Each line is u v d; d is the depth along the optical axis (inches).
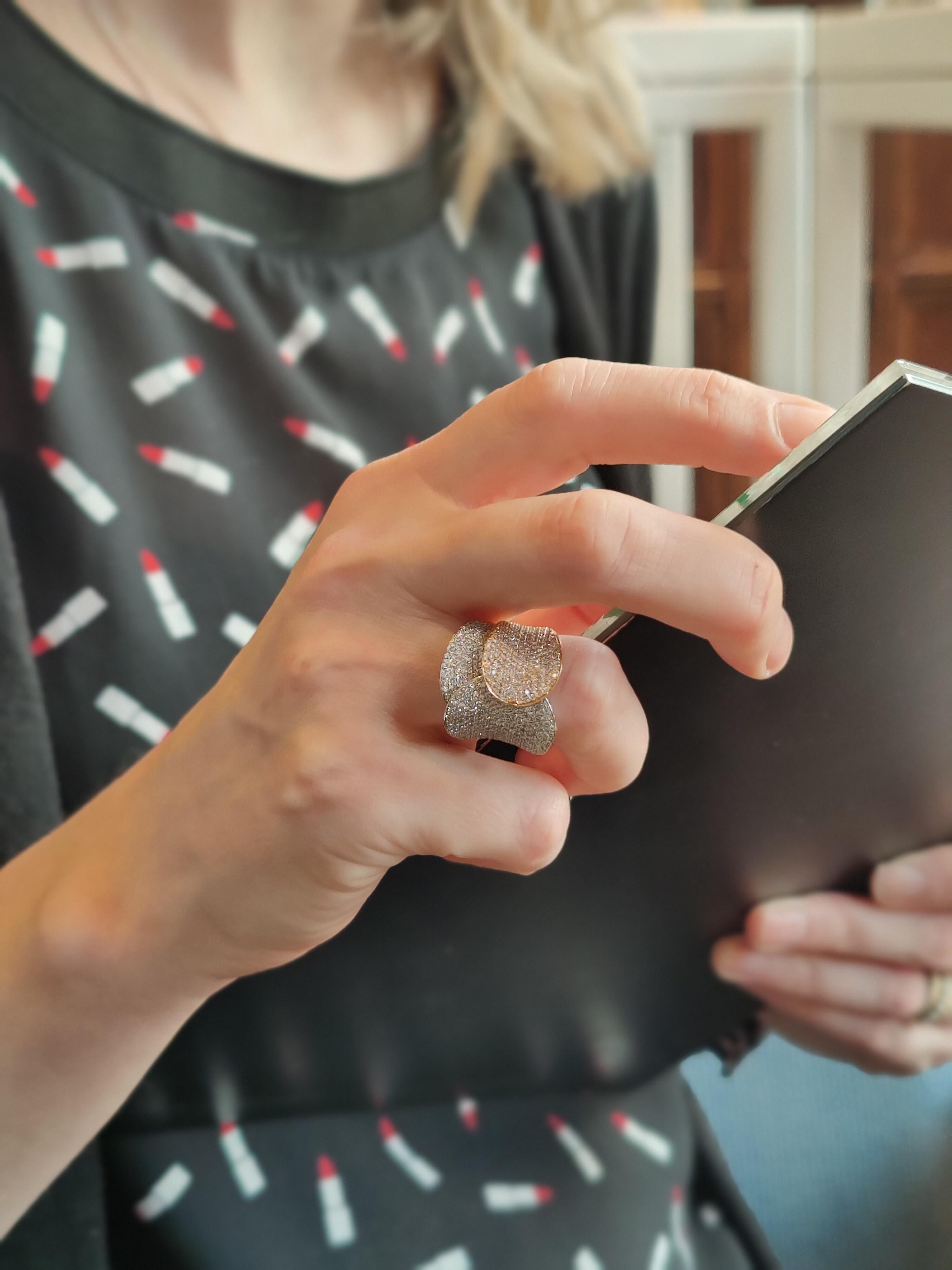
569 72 25.9
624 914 17.0
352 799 12.3
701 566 11.5
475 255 24.8
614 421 12.1
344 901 13.1
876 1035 20.5
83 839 14.4
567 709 12.4
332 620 12.3
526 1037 19.3
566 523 11.4
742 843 16.3
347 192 21.9
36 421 19.1
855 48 27.6
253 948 13.7
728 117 29.4
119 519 19.3
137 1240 19.0
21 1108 14.8
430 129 24.7
